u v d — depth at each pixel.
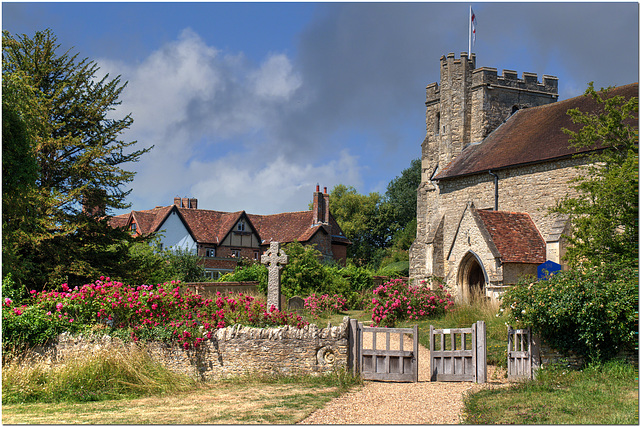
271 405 11.42
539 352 14.39
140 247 38.44
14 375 12.69
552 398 11.30
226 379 14.38
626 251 18.34
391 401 11.96
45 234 25.50
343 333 14.66
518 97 35.72
